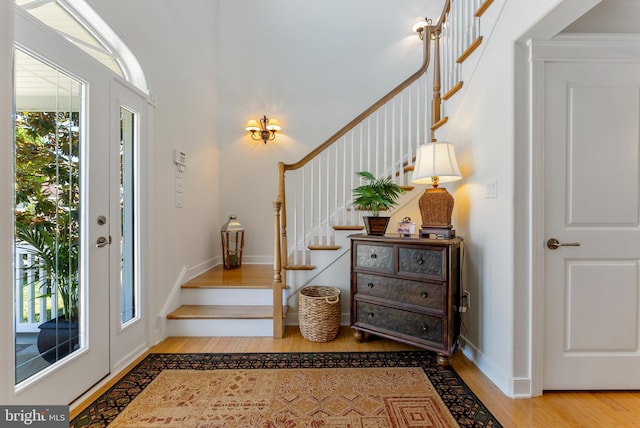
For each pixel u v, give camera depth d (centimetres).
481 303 198
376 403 160
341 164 360
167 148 254
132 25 204
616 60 164
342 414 151
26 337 138
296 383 178
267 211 387
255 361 205
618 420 146
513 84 165
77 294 164
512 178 166
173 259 264
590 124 166
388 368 196
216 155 376
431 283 198
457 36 246
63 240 156
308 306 238
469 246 215
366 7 386
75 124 162
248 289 272
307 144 387
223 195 384
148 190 226
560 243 167
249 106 385
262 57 386
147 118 225
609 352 168
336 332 242
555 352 168
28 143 140
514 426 142
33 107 141
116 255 191
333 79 389
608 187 166
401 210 272
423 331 203
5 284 109
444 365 196
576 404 158
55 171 152
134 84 222
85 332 166
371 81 389
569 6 134
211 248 359
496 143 181
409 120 281
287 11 387
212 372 190
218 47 383
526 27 154
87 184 167
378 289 223
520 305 166
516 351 166
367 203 227
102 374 178
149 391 170
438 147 204
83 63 163
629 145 166
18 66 134
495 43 182
